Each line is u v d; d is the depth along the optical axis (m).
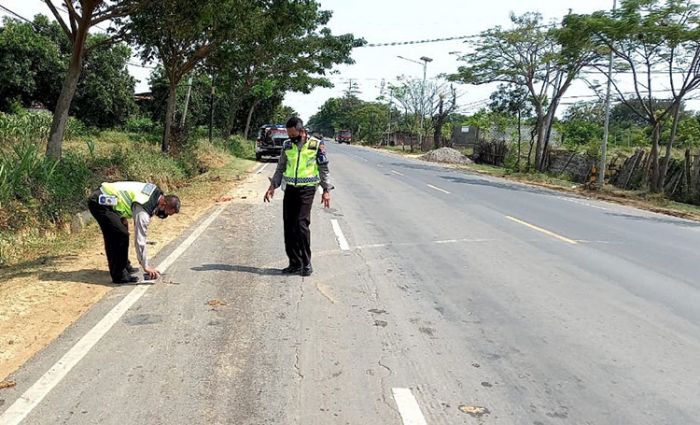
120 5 12.72
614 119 64.94
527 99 33.88
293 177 6.71
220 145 30.62
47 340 4.68
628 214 15.12
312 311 5.59
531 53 30.31
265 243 8.68
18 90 29.83
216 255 7.79
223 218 10.91
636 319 5.75
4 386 3.86
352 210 12.46
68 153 13.03
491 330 5.29
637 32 20.66
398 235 9.73
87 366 4.20
